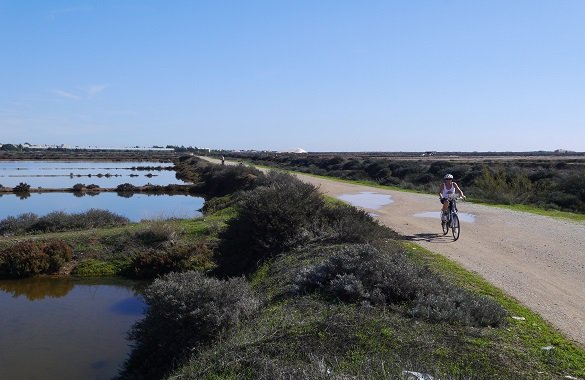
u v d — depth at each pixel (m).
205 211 30.58
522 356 6.09
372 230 13.41
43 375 9.11
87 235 20.09
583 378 5.61
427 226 17.17
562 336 6.95
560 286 9.60
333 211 14.80
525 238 14.84
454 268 10.67
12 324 11.95
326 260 9.53
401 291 8.05
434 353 6.08
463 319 7.13
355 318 7.12
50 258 17.30
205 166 69.81
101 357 9.91
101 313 12.84
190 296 8.59
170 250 17.27
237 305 8.60
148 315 9.34
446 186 15.58
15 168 91.88
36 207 36.41
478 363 5.83
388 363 5.71
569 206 25.50
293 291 8.95
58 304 13.70
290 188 15.32
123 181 63.69
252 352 6.59
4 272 16.86
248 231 13.70
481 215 20.27
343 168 65.00
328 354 6.15
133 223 25.06
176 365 7.83
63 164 112.62
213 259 16.22
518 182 29.19
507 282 9.81
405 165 57.28
